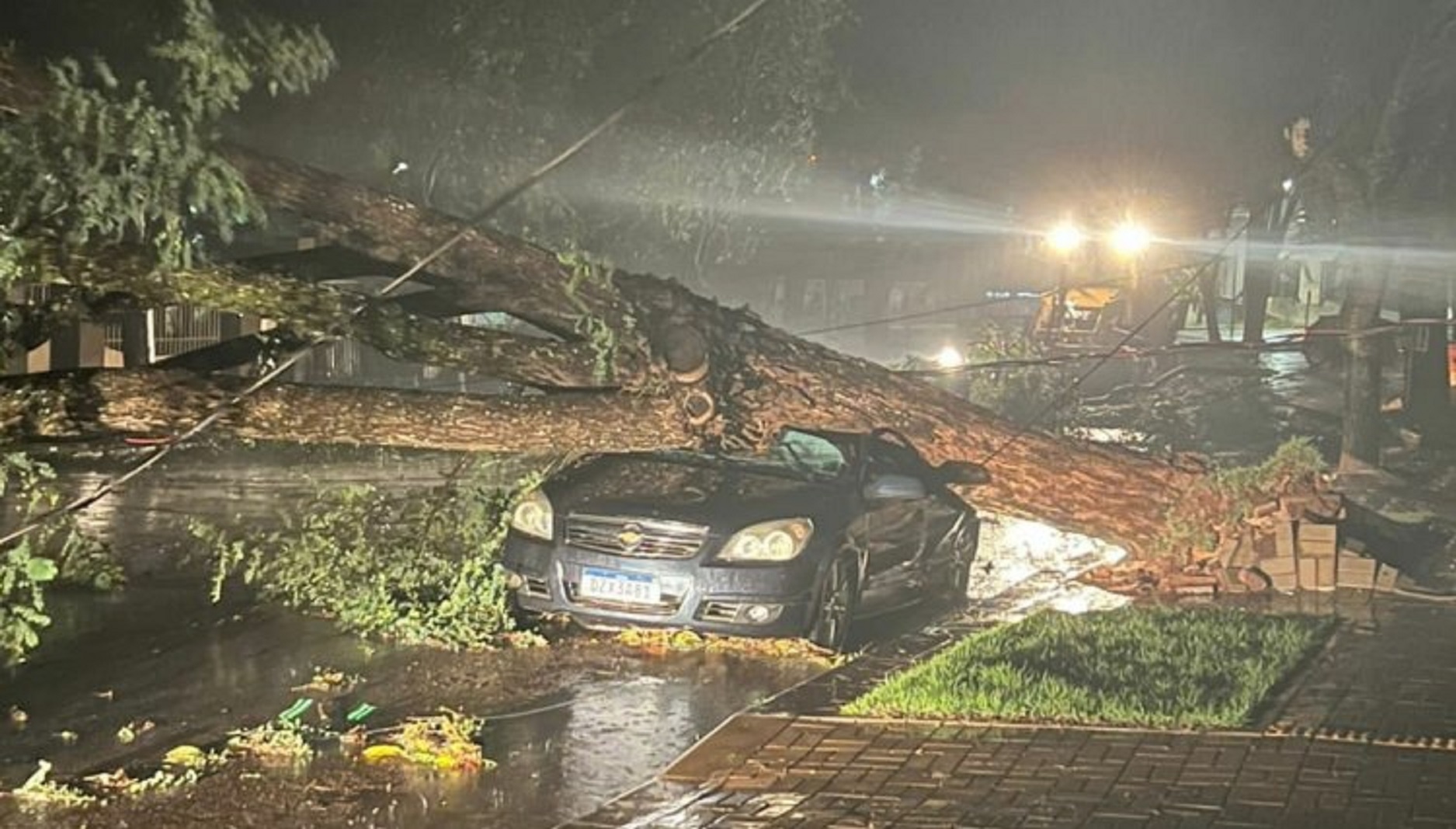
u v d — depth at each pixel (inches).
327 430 484.7
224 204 393.7
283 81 404.8
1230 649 488.7
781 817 344.5
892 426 569.9
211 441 538.9
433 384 1507.1
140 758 404.2
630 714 449.1
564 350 521.7
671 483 550.3
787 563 512.1
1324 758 377.7
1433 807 342.6
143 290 436.1
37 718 438.9
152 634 535.5
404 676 487.2
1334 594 590.2
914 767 376.8
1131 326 1555.1
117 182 378.6
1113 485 601.3
